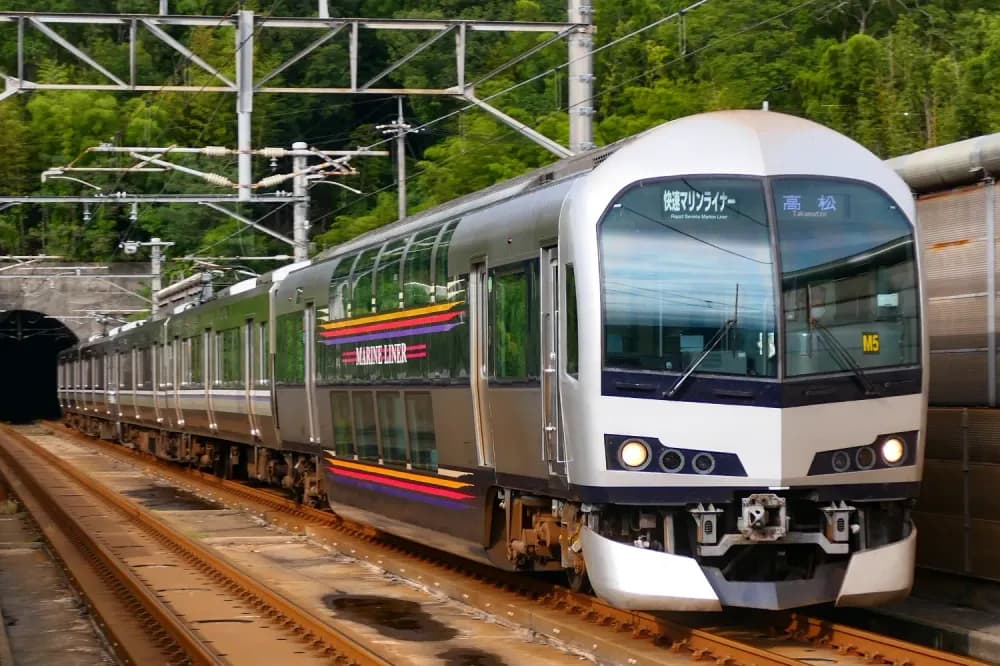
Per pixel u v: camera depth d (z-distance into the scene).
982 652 10.16
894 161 13.63
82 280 66.50
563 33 17.42
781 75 57.78
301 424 20.67
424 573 14.45
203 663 10.36
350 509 17.84
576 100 17.25
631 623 11.39
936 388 13.20
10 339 90.88
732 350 10.53
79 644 11.93
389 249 16.09
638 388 10.44
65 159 77.75
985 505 11.76
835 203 10.84
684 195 10.68
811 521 10.72
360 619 12.48
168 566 16.58
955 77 49.84
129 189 73.44
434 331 14.16
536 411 11.69
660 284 10.57
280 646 11.22
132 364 40.84
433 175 57.81
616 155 10.77
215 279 54.84
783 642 10.75
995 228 12.44
